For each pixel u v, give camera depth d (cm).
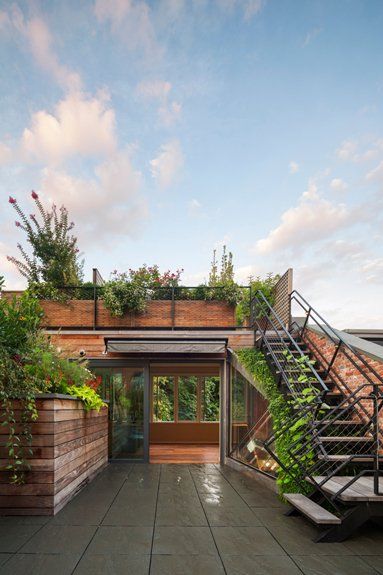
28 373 456
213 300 949
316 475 462
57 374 533
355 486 390
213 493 550
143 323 938
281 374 603
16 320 491
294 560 320
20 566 305
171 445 1188
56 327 920
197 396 1276
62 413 478
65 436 488
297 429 513
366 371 542
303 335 753
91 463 639
